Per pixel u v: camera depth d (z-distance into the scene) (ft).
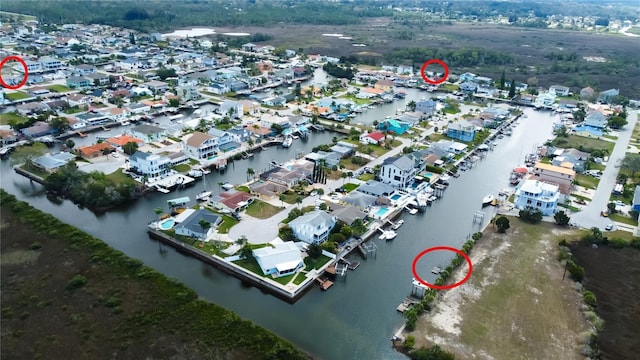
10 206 373.20
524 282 306.96
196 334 250.98
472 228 379.76
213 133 526.57
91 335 248.11
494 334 261.24
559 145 567.18
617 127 643.86
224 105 640.17
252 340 248.32
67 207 392.88
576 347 253.24
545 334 262.26
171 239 339.77
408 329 262.67
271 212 380.78
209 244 332.39
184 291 284.00
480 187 459.32
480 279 309.01
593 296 288.10
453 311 278.46
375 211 391.45
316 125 617.21
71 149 496.23
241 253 315.78
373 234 363.76
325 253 328.70
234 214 370.32
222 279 307.58
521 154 553.64
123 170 451.12
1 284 284.00
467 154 536.83
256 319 271.08
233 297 290.35
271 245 331.36
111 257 312.29
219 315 265.75
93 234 351.87
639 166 476.54
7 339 243.19
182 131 567.18
